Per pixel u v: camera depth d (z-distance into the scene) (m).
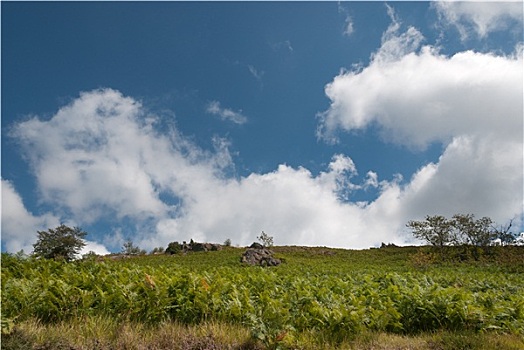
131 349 6.44
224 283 10.11
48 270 11.76
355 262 40.28
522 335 8.63
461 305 9.26
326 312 8.38
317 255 48.00
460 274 23.98
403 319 9.39
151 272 12.73
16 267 12.59
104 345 6.44
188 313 8.39
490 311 9.54
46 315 7.71
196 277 10.01
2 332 5.95
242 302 8.96
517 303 10.50
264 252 41.22
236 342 7.04
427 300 9.62
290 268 28.73
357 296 11.98
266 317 7.73
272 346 6.93
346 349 7.25
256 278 13.78
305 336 7.52
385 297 10.95
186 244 59.38
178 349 6.60
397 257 42.06
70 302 7.91
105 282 9.55
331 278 18.52
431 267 30.03
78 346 6.23
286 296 9.89
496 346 7.54
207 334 7.20
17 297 7.72
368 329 8.55
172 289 9.05
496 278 21.92
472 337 7.91
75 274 10.84
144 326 7.65
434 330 8.93
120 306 8.22
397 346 7.48
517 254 31.00
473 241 33.47
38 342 6.16
